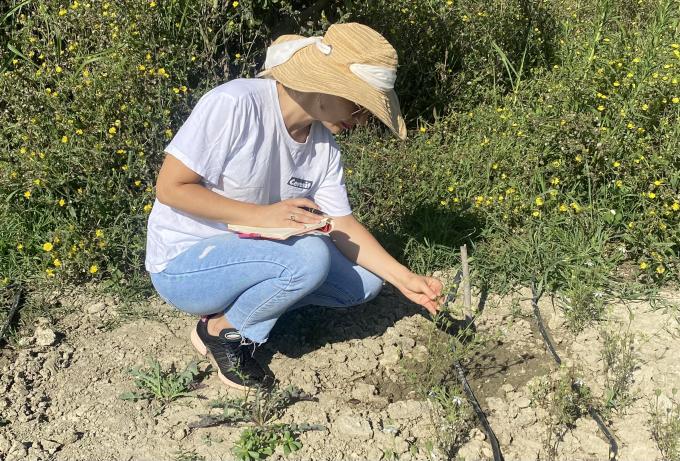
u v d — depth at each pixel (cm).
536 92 434
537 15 470
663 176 351
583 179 370
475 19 456
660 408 279
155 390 278
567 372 287
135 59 374
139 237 332
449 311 309
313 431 267
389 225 355
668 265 335
